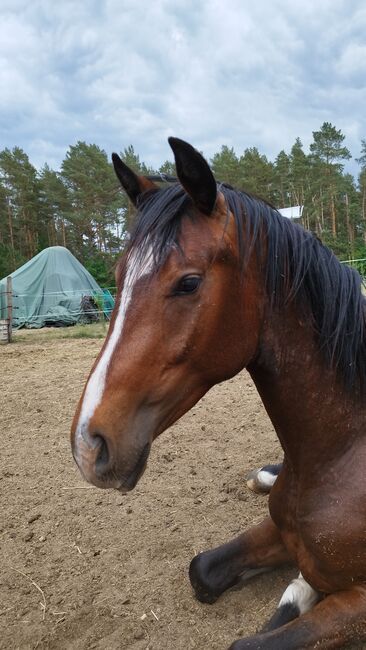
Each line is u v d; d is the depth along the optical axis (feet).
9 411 16.97
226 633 6.44
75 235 134.10
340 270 5.69
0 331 35.55
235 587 7.21
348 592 5.37
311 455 5.60
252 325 5.12
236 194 5.29
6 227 142.41
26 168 142.20
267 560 6.91
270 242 5.24
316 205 119.96
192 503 9.91
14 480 11.69
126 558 8.33
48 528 9.54
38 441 14.03
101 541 8.92
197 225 4.78
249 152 135.44
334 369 5.52
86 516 9.82
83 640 6.59
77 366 23.88
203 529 8.95
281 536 6.51
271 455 11.77
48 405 17.33
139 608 7.09
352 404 5.64
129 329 4.68
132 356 4.62
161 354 4.68
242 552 6.89
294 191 136.87
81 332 38.83
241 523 9.05
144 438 4.71
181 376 4.84
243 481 10.63
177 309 4.67
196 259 4.66
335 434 5.53
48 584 7.91
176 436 13.46
